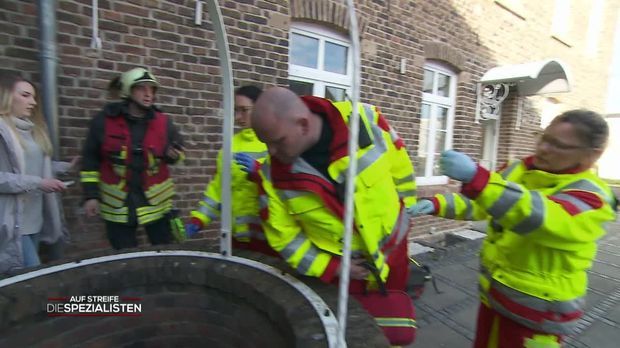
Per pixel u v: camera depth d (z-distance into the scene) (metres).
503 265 1.63
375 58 4.57
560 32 8.29
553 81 6.27
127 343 1.64
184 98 3.24
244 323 1.56
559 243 1.33
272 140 1.26
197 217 2.07
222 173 1.74
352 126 0.94
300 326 1.21
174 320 1.69
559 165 1.45
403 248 1.66
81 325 1.54
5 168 2.03
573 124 1.38
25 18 2.53
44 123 2.28
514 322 1.63
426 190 5.42
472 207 1.76
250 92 2.10
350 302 1.36
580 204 1.31
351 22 0.91
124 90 2.32
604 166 15.51
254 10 3.52
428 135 5.79
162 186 2.51
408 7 4.85
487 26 6.15
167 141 2.46
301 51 4.16
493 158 7.23
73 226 2.88
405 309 1.58
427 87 5.61
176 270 1.69
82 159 2.39
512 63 6.88
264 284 1.52
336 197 1.37
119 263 1.69
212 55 3.34
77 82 2.76
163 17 3.07
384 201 1.47
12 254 2.05
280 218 1.43
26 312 1.37
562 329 1.53
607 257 5.36
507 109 7.07
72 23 2.70
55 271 1.59
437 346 2.83
